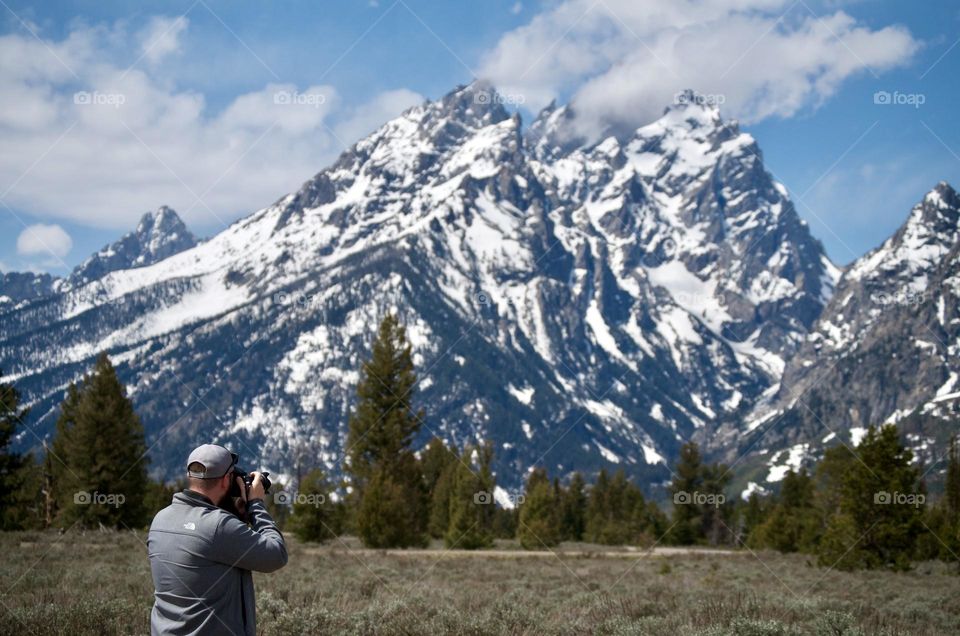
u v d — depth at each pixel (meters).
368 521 55.31
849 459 64.31
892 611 18.45
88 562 26.66
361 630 13.27
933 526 52.06
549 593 22.97
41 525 64.69
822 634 13.35
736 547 95.38
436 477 94.75
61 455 66.06
